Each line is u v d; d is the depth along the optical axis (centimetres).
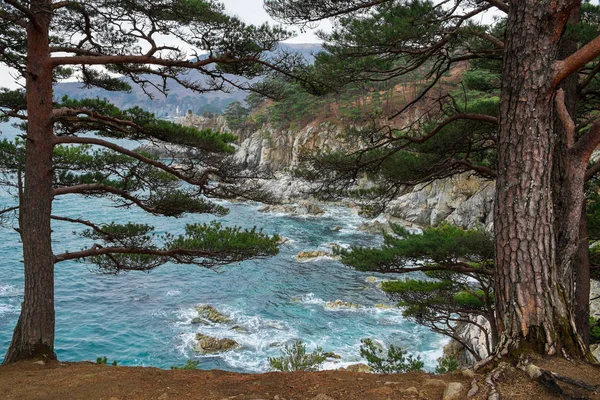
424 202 4841
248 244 887
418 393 405
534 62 441
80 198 5984
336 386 443
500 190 459
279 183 6303
